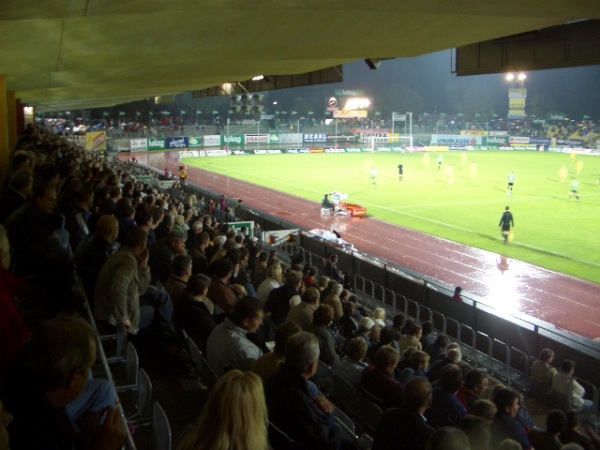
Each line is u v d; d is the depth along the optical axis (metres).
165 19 15.12
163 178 47.84
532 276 25.45
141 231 6.94
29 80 24.55
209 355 6.30
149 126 116.44
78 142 77.25
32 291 8.41
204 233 12.41
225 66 27.28
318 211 42.44
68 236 8.87
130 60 21.64
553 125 144.38
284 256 22.89
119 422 3.34
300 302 9.00
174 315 8.15
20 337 3.80
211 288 8.45
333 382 8.00
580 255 28.80
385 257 28.80
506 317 15.67
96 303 6.54
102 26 14.80
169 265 9.88
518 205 43.78
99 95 42.22
